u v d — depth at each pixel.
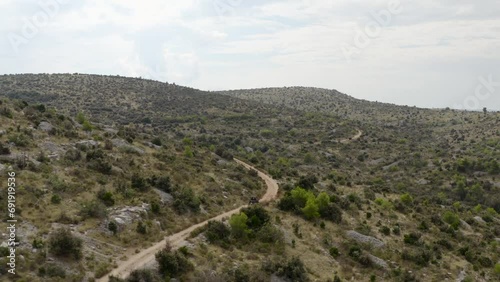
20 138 48.31
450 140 163.75
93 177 45.31
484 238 61.47
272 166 94.19
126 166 53.06
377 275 41.66
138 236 37.09
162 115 162.88
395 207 66.81
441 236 56.94
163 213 43.00
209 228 41.91
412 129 194.62
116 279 28.27
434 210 72.06
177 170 59.72
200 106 185.75
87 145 55.91
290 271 36.09
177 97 195.88
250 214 46.66
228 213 50.31
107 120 139.88
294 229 47.91
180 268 32.16
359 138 155.50
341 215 54.50
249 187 64.25
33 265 27.75
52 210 35.88
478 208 85.25
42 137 52.34
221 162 78.12
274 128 163.25
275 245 41.97
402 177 117.00
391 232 54.25
